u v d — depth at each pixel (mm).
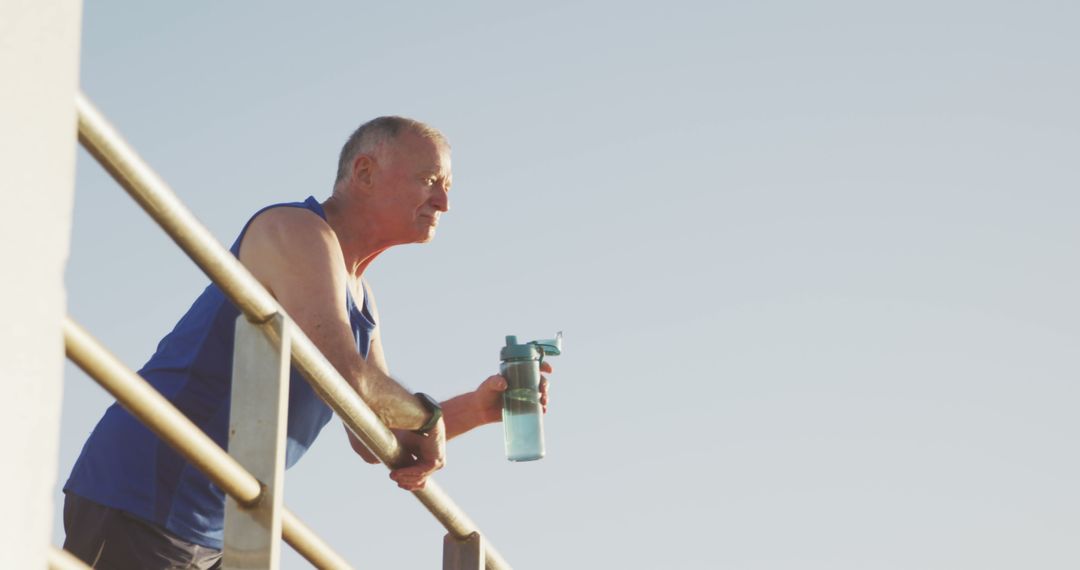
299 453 4547
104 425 4078
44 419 1850
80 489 4023
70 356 2146
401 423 4043
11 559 1755
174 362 4184
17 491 1781
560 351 5016
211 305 4219
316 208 4535
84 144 2217
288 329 2865
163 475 4016
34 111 1925
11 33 1906
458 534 4285
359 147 4938
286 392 2816
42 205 1909
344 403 3334
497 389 4891
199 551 4148
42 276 1889
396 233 4938
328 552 3193
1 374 1782
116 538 3969
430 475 3977
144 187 2371
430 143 4980
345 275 4426
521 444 4832
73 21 2039
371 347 5145
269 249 4316
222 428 4207
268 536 2697
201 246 2561
